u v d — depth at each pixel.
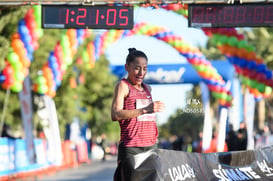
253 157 5.91
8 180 18.14
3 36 16.05
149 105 5.20
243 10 11.91
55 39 23.05
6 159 18.14
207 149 22.52
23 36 16.03
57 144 20.55
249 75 20.47
